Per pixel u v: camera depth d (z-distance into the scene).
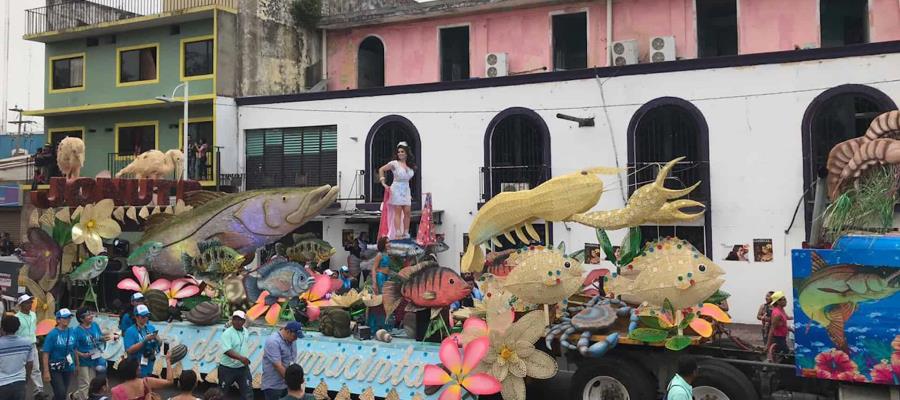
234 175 24.48
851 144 14.25
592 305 10.41
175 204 17.02
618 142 19.25
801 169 17.34
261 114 24.56
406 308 11.38
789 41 21.17
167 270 15.20
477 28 24.97
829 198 14.59
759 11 21.47
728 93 18.06
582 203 10.76
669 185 18.72
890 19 20.20
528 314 10.02
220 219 15.21
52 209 15.32
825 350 8.70
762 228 17.66
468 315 11.22
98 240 15.09
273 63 26.42
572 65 24.95
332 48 27.75
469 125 21.16
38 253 15.22
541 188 11.07
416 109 21.94
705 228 18.20
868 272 8.51
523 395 9.83
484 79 20.88
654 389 9.91
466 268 11.88
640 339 9.59
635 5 22.77
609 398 10.09
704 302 10.03
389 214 14.02
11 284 15.12
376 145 22.77
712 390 9.32
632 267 9.98
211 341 12.84
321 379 11.59
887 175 13.12
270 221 15.10
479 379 9.53
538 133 20.39
